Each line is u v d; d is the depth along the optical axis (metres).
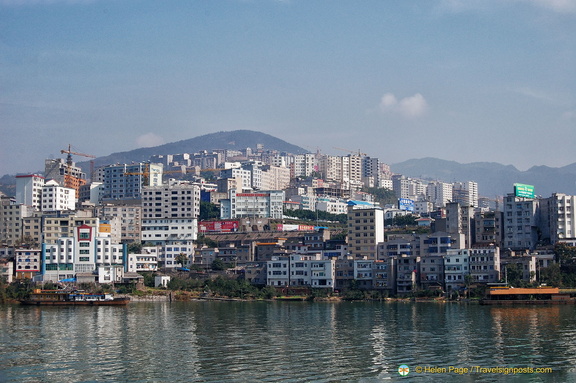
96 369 144.50
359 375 138.25
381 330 193.75
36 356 157.75
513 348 163.62
